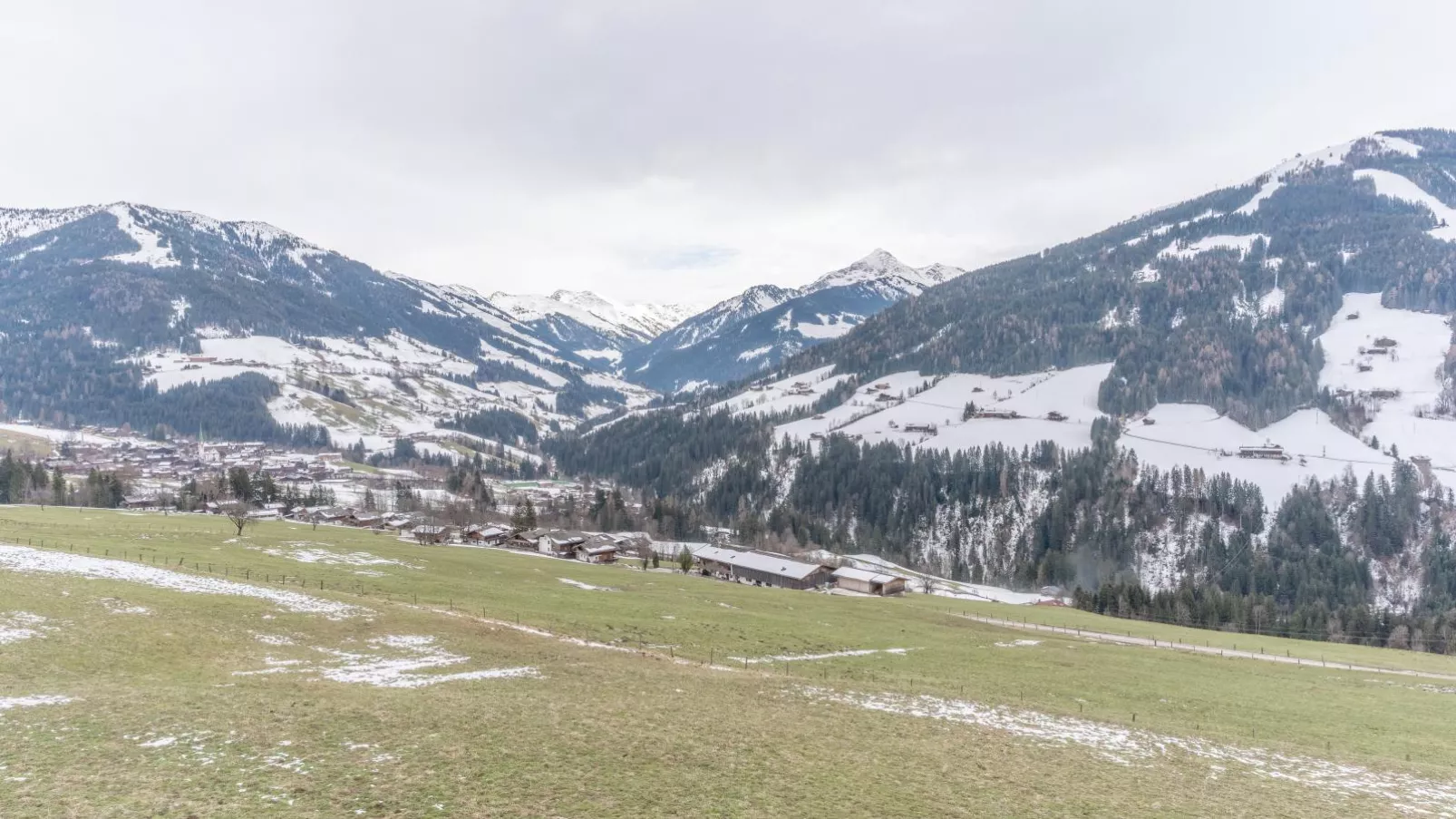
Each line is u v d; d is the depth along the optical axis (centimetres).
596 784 3167
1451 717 6125
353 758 3216
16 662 4141
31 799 2608
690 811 2975
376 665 5056
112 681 4084
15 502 17962
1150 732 5000
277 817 2606
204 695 3909
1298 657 9462
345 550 11562
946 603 13400
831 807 3155
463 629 6412
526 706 4238
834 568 15962
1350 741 5266
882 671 6681
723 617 8900
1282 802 3747
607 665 5694
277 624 5753
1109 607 16100
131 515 14088
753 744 3909
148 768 2941
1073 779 3825
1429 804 3884
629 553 18300
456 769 3184
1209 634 11819
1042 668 7338
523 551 16338
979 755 4103
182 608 5706
